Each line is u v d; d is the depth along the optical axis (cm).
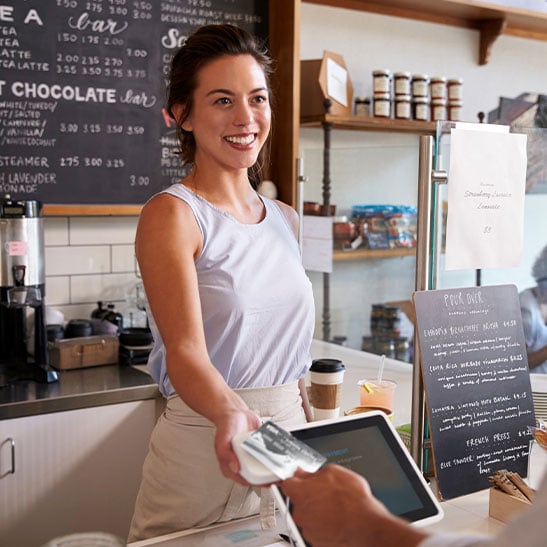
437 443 158
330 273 351
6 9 277
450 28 403
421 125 355
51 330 283
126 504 258
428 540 89
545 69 446
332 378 187
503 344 169
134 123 304
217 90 159
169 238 151
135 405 255
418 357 162
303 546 104
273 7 324
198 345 136
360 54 373
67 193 294
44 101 287
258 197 178
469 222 170
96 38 294
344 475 100
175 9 308
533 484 164
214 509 163
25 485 239
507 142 173
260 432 109
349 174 335
